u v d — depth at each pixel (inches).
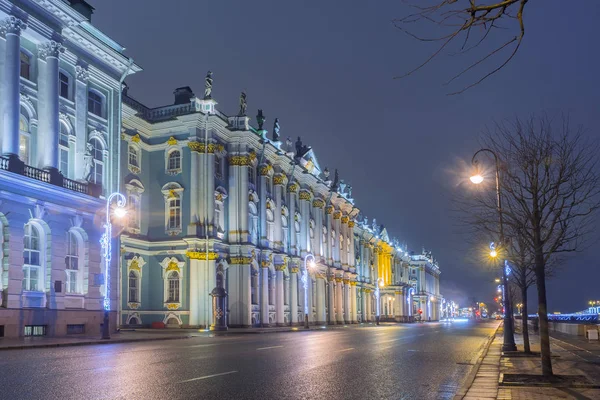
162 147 1977.1
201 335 1493.6
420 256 5979.3
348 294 3358.8
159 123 1972.2
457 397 450.9
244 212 2095.2
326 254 3075.8
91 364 649.0
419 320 5310.0
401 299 4746.6
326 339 1284.4
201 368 617.3
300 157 2839.6
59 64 1358.3
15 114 1174.3
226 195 2075.5
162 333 1555.1
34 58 1284.4
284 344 1063.0
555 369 711.1
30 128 1254.9
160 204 1957.4
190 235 1886.1
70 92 1390.3
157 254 1931.6
